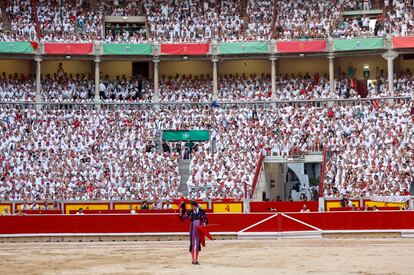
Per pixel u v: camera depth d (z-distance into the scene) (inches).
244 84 4173.2
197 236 1904.5
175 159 3582.7
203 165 3518.7
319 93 4087.1
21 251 2338.8
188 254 2165.4
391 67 4033.0
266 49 4104.3
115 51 4109.3
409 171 3331.7
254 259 1998.0
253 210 3265.3
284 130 3735.2
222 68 4392.2
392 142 3545.8
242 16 4325.8
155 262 1957.4
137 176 3469.5
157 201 3275.1
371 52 4057.6
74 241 2682.1
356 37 4074.8
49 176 3442.4
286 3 4298.7
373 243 2449.6
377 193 3275.1
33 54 4052.7
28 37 4072.3
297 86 4146.2
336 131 3695.9
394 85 4084.6
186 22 4242.1
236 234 2687.0
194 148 3673.7
